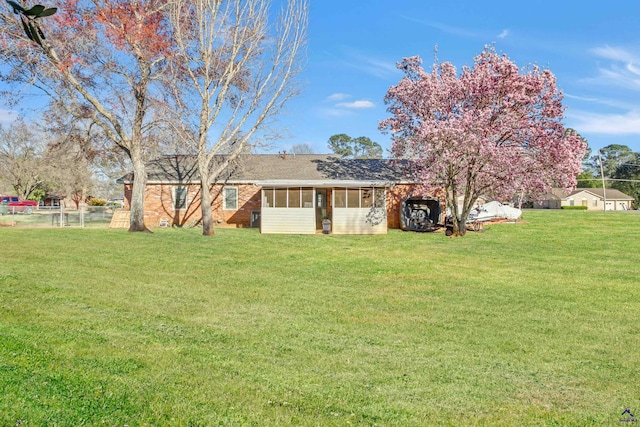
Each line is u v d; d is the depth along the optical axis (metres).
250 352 6.15
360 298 10.07
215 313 8.30
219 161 27.20
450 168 22.25
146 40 20.02
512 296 10.48
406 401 4.75
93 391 4.50
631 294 10.77
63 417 3.94
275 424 4.06
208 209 21.36
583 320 8.54
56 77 18.56
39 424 3.80
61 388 4.49
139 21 19.84
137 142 21.39
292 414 4.29
